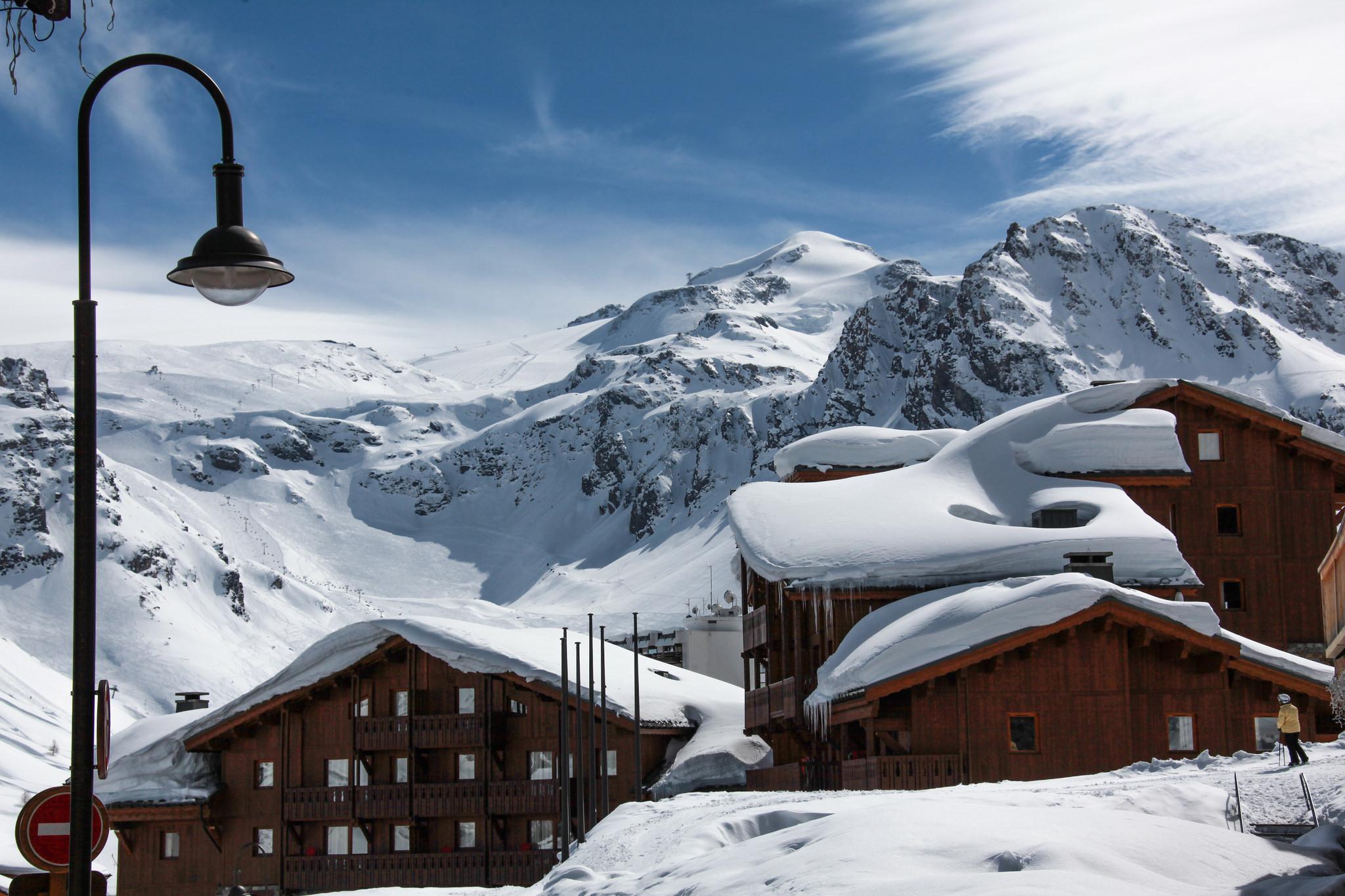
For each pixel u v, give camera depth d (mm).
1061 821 22922
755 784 63031
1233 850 22297
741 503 65688
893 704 47875
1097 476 63906
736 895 21531
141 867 71000
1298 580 64625
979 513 61594
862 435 74812
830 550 58688
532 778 67188
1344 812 24875
